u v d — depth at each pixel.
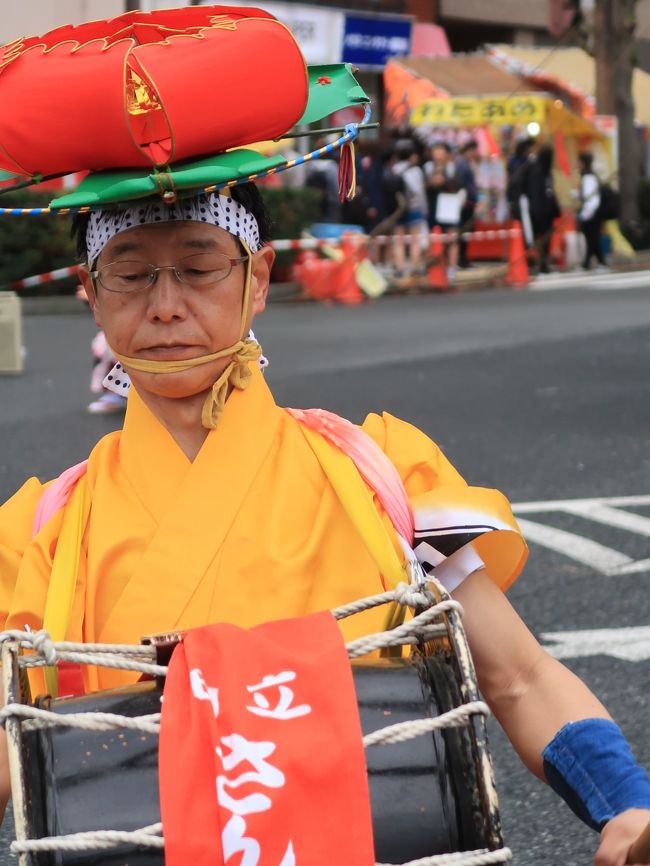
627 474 8.95
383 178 23.52
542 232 25.41
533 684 2.28
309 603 2.24
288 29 2.19
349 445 2.34
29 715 1.91
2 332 13.89
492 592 2.35
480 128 25.67
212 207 2.24
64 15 21.92
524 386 12.60
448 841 1.85
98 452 2.40
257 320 18.69
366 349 15.34
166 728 1.89
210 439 2.29
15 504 2.41
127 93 2.13
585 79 31.36
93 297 2.37
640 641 5.85
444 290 23.12
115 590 2.26
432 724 1.89
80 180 2.21
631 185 29.27
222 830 1.80
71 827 1.84
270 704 1.89
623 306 19.56
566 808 4.45
